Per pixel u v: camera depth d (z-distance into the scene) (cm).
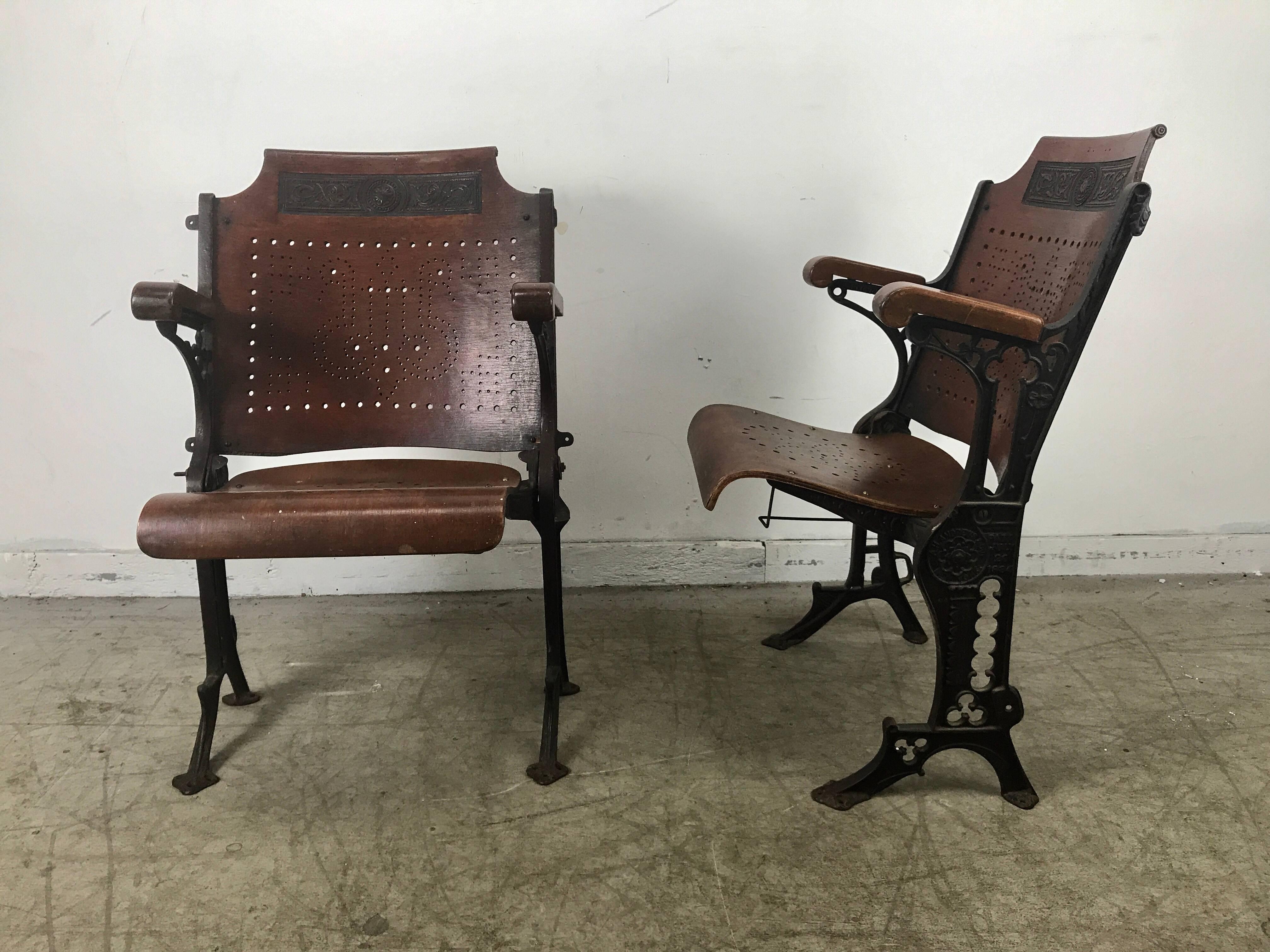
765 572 236
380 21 202
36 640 205
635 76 207
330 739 162
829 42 205
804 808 140
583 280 218
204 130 206
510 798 143
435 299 170
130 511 229
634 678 185
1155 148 213
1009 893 121
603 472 230
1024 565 239
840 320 222
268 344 166
